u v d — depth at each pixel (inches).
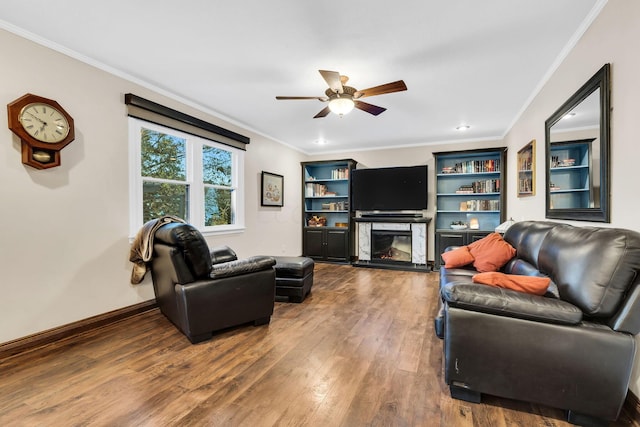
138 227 116.7
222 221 166.1
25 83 85.7
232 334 97.7
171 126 129.6
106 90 105.8
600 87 71.0
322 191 245.3
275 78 114.8
